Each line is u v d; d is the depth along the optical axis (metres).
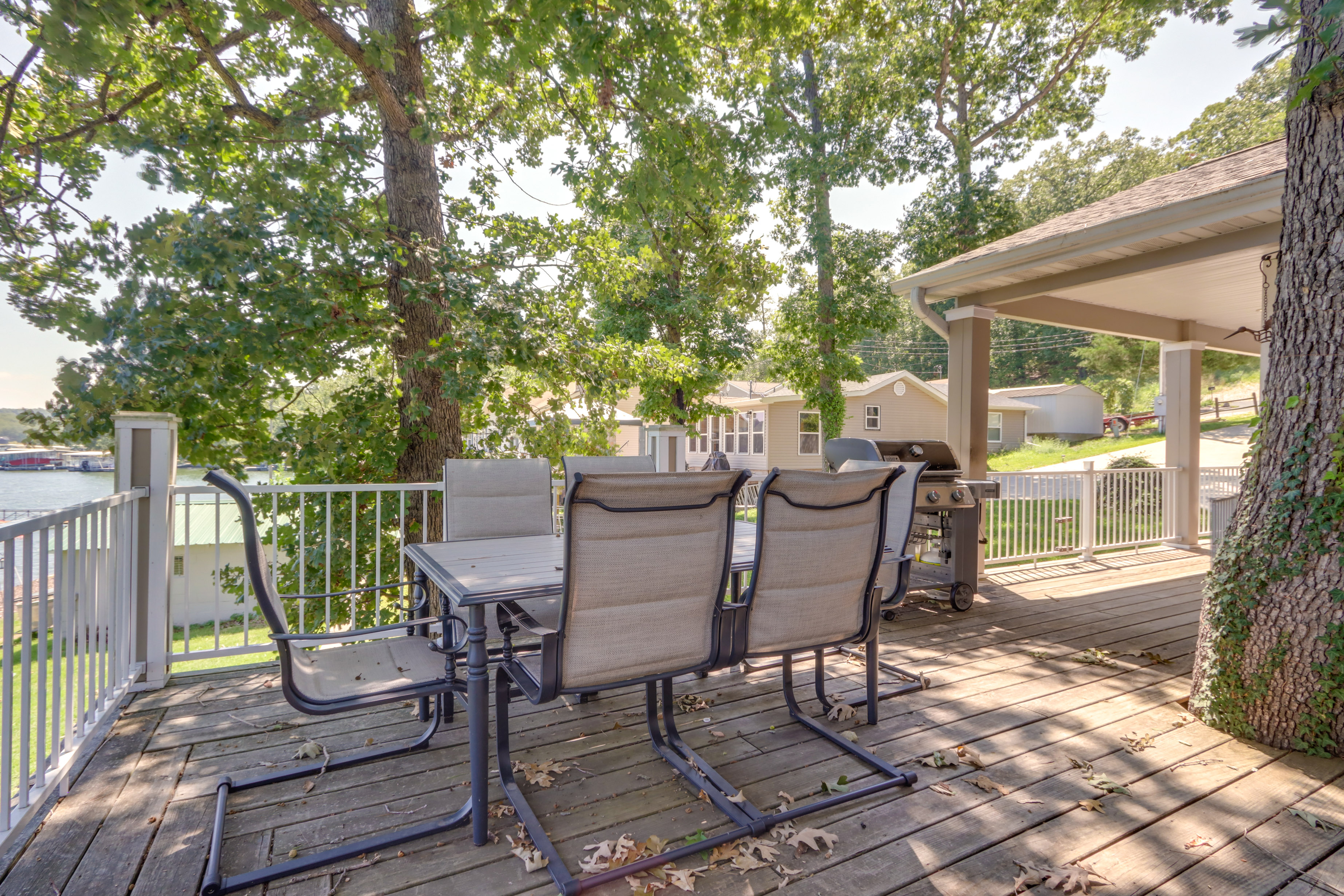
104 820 1.84
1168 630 3.95
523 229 5.70
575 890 1.54
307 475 4.50
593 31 3.88
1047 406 25.14
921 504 4.12
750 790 2.04
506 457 5.67
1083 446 21.33
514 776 2.13
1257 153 4.82
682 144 4.75
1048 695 2.87
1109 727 2.53
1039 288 4.85
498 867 1.67
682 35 4.22
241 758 2.24
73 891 1.54
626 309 11.86
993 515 5.67
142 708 2.65
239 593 5.22
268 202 3.89
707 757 2.26
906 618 4.23
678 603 1.78
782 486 1.89
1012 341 31.75
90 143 4.07
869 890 1.57
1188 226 3.74
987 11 14.69
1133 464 12.76
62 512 1.96
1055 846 1.75
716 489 1.76
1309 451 2.26
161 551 2.88
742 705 2.75
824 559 2.04
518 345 4.68
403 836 1.75
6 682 1.63
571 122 5.81
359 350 4.54
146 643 2.85
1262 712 2.36
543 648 1.63
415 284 4.29
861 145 14.55
